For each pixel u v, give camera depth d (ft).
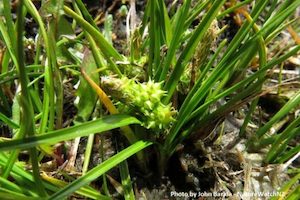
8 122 0.45
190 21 0.49
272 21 0.43
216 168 0.49
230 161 0.50
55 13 0.42
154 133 0.44
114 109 0.41
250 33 0.50
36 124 0.48
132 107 0.42
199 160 0.49
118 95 0.40
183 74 0.47
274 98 0.56
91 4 0.63
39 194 0.38
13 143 0.34
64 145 0.47
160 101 0.43
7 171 0.40
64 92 0.52
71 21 0.60
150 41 0.44
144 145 0.42
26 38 0.54
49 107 0.47
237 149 0.50
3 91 0.50
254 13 0.45
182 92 0.47
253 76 0.44
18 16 0.30
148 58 0.46
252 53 0.49
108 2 0.63
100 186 0.47
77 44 0.53
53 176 0.45
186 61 0.42
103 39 0.44
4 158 0.41
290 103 0.48
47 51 0.41
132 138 0.44
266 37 0.47
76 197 0.45
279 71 0.58
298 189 0.42
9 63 0.52
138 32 0.47
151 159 0.48
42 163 0.46
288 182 0.45
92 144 0.47
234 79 0.51
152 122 0.42
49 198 0.36
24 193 0.39
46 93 0.44
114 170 0.47
